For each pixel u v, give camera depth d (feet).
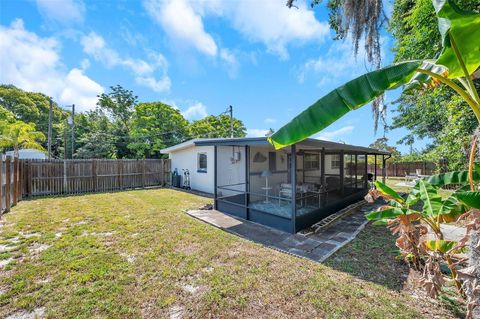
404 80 6.78
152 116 67.26
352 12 18.12
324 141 18.69
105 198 29.55
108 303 8.23
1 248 12.88
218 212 22.53
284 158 33.24
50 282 9.52
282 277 10.02
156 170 43.39
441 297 8.44
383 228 17.71
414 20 18.34
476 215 6.57
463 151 15.24
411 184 44.52
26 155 50.85
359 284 9.49
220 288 9.16
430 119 32.35
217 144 22.03
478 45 5.59
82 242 13.83
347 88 7.13
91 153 63.87
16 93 73.67
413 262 10.71
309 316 7.63
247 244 13.94
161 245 13.47
